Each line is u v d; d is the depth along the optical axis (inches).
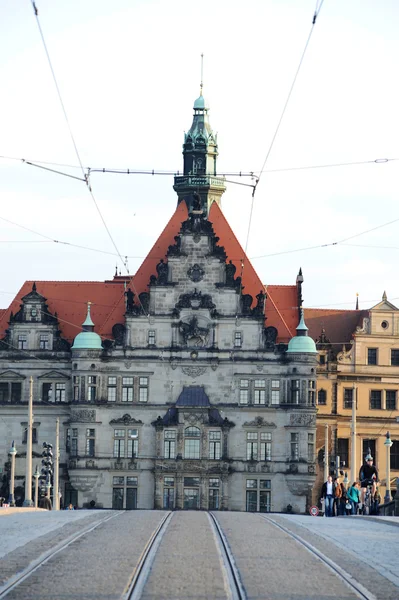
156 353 5836.6
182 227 5885.8
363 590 1336.1
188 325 5841.5
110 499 5787.4
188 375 5841.5
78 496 5787.4
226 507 5767.7
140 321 5856.3
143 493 5797.2
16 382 5944.9
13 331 5979.3
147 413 5816.9
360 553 1688.0
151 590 1307.8
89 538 1812.3
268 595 1286.9
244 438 5812.0
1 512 2684.5
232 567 1493.6
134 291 5979.3
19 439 5905.5
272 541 1831.9
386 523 2425.0
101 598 1258.6
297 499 5782.5
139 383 5831.7
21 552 1601.9
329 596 1295.5
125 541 1768.0
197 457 5792.3
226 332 5856.3
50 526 2070.6
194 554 1612.9
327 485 3272.6
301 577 1418.6
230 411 5807.1
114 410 5812.0
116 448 5812.0
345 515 3189.0
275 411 5807.1
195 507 5772.6
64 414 5920.3
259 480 5792.3
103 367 5831.7
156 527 2069.4
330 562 1561.3
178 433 5792.3
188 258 5876.0
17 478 5866.1
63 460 5895.7
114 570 1437.0
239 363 5826.8
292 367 5807.1
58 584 1332.4
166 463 5777.6
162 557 1568.7
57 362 5954.7
